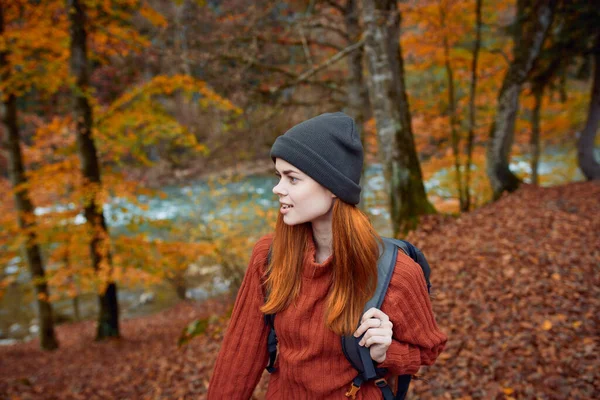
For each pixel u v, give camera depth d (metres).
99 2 7.45
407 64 10.50
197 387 4.76
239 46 7.86
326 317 0.95
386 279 0.96
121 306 18.27
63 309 18.52
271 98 8.00
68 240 8.45
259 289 1.08
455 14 8.78
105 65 9.38
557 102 12.30
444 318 4.55
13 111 8.77
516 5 9.47
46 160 10.28
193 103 8.97
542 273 4.95
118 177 8.71
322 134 0.94
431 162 11.62
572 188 8.23
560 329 3.81
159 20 7.99
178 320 13.14
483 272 5.29
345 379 0.97
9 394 5.90
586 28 8.82
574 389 3.06
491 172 8.93
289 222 0.96
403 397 1.11
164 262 8.73
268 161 8.85
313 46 9.15
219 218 11.84
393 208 7.14
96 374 6.82
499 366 3.51
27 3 7.97
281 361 1.04
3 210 9.77
